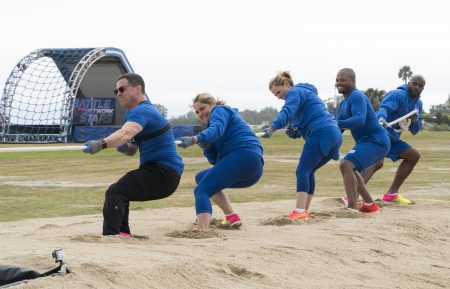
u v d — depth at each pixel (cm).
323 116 1039
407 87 1309
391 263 755
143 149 838
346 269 704
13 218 1286
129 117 809
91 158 3484
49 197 1712
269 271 649
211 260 646
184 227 978
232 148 920
